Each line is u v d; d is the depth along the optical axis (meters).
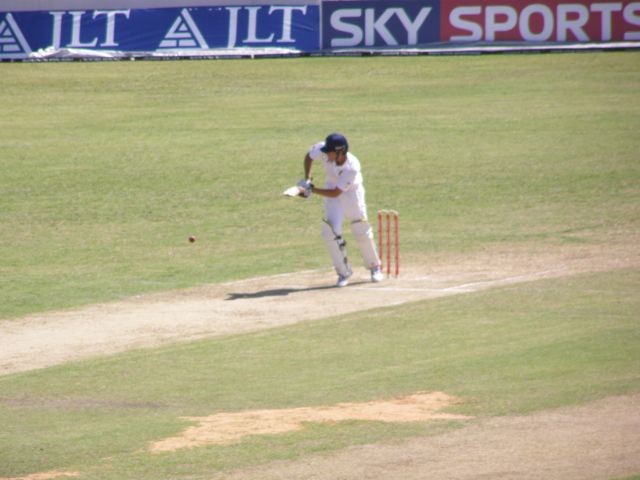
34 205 80.31
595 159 89.81
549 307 44.72
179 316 48.06
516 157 91.62
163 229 72.62
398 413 29.62
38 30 145.88
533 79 123.12
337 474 24.30
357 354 37.81
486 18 139.38
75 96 124.12
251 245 67.31
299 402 31.50
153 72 135.75
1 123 111.19
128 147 99.56
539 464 24.06
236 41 143.88
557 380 32.19
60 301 52.75
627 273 53.28
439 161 91.19
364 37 142.75
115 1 146.25
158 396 33.19
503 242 65.31
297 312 47.50
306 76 130.62
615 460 24.05
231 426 29.08
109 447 27.47
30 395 34.12
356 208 53.12
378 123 106.62
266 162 92.62
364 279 55.59
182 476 24.83
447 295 49.47
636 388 30.73
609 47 133.50
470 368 34.56
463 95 117.75
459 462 24.64
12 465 26.19
